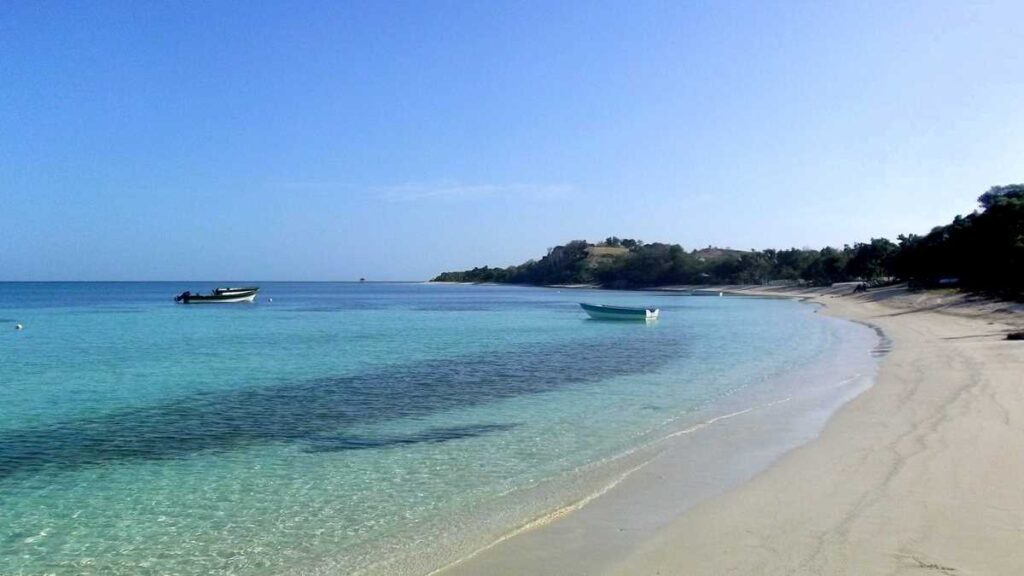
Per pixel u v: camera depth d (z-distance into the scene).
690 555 8.10
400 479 12.41
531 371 27.20
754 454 13.11
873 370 24.70
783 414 17.06
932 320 49.53
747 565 7.66
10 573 8.73
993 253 69.69
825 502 9.74
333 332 49.84
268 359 32.19
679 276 197.12
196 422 17.84
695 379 24.36
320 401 20.75
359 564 8.69
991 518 8.69
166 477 12.85
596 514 9.93
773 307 89.44
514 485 11.83
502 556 8.44
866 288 108.38
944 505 9.24
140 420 18.16
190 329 53.25
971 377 20.89
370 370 27.94
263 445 15.26
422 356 33.19
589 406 19.31
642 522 9.47
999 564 7.30
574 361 30.61
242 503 11.27
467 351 35.53
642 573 7.70
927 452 12.09
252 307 95.75
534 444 14.88
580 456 13.71
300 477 12.67
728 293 157.75
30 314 76.44
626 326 54.94
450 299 132.38
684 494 10.70
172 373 27.39
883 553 7.71
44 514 10.88
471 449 14.55
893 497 9.71
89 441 15.83
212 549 9.38
